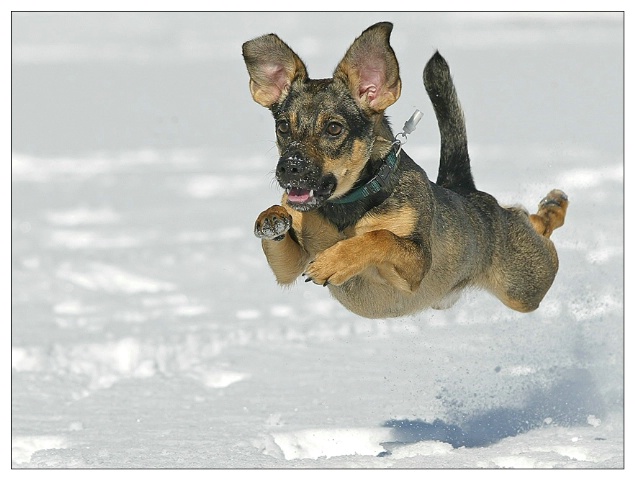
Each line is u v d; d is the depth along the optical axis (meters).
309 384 11.13
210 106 44.22
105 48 83.06
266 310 14.94
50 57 72.19
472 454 8.38
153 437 9.12
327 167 8.54
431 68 10.78
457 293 10.40
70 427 9.59
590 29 87.19
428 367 11.66
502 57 58.97
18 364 12.21
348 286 9.31
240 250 19.34
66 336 13.12
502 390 10.72
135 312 14.76
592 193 22.09
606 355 11.74
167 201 24.55
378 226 8.81
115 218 22.48
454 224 9.85
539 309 13.53
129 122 39.31
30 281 16.59
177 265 18.20
